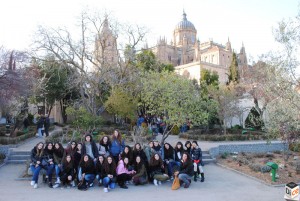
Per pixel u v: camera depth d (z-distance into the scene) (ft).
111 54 98.12
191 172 34.88
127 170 34.17
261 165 43.32
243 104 105.81
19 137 61.87
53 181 34.91
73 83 94.02
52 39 90.33
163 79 60.85
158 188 33.68
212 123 95.86
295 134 41.06
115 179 33.24
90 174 33.01
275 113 41.57
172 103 56.70
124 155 35.68
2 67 54.29
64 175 33.40
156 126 87.10
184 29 312.71
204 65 221.87
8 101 59.77
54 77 113.50
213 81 146.92
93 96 90.33
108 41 99.86
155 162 35.68
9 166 44.98
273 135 45.57
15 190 31.60
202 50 291.99
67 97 129.18
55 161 34.42
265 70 47.83
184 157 35.24
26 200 27.94
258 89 77.82
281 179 38.17
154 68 113.70
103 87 96.12
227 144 61.62
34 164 34.35
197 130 89.40
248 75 99.35
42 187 33.14
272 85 40.60
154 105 61.82
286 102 39.47
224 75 233.35
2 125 97.91
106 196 29.89
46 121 74.18
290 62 39.96
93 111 88.17
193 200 29.07
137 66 97.40
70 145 35.37
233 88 99.91
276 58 41.55
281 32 40.96
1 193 30.27
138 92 81.71
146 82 61.82
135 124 88.69
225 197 30.40
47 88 112.47
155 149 38.70
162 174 35.22
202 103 67.26
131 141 64.18
